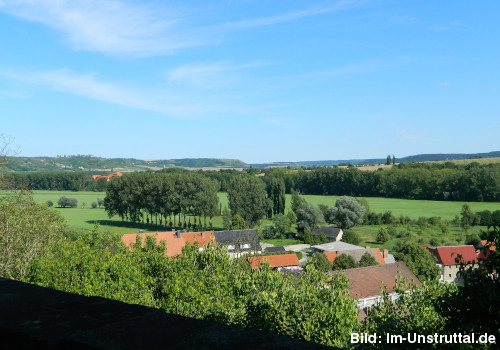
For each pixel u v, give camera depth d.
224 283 14.63
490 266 5.84
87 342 1.46
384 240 95.94
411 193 164.25
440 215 125.38
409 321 8.55
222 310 12.28
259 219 114.12
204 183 114.31
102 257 17.17
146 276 16.62
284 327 10.19
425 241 89.69
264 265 12.78
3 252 19.33
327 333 9.59
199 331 1.61
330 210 111.12
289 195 194.25
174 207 115.06
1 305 1.92
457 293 6.23
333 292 11.08
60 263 15.78
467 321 5.88
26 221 21.12
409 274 47.84
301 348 1.45
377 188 173.00
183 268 16.44
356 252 68.38
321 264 56.22
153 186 116.06
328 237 101.06
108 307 1.90
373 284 44.69
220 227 118.19
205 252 16.89
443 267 63.88
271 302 10.73
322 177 188.75
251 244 83.12
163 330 1.60
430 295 9.17
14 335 1.58
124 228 114.31
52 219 31.67
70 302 1.99
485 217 103.06
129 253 19.06
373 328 9.08
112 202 121.25
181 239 60.25
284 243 99.44
